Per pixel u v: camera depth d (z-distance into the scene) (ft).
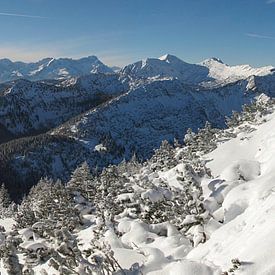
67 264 42.50
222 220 50.72
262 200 44.68
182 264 35.76
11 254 49.67
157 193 69.36
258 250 32.30
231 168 64.34
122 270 41.09
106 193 115.24
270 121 135.33
